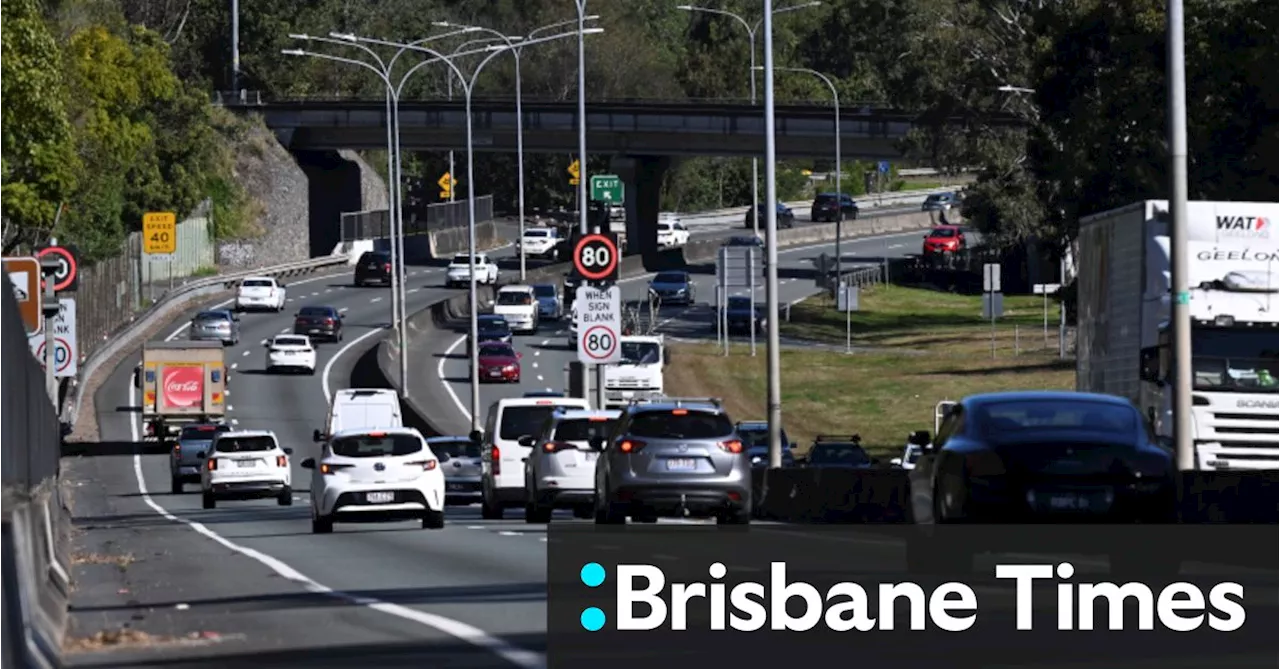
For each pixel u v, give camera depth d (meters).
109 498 144.75
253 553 70.88
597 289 122.00
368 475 85.50
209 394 190.12
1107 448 51.34
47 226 188.62
